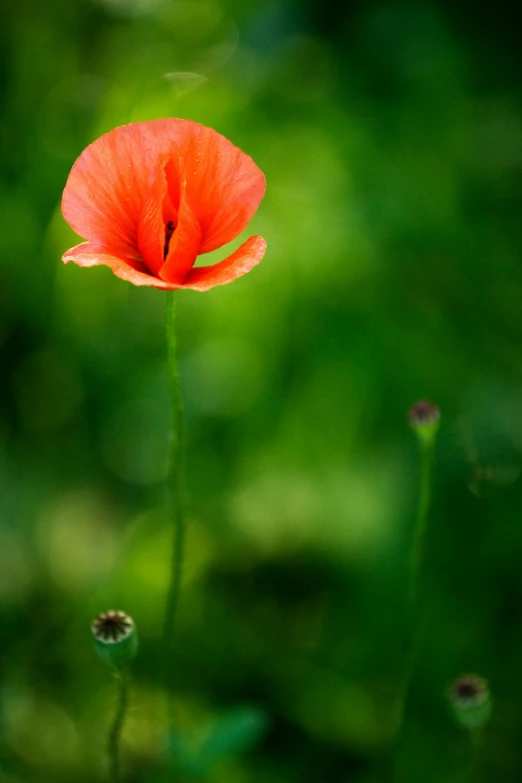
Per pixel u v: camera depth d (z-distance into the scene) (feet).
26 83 3.72
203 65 3.48
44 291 3.67
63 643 3.26
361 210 3.24
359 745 3.11
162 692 3.05
